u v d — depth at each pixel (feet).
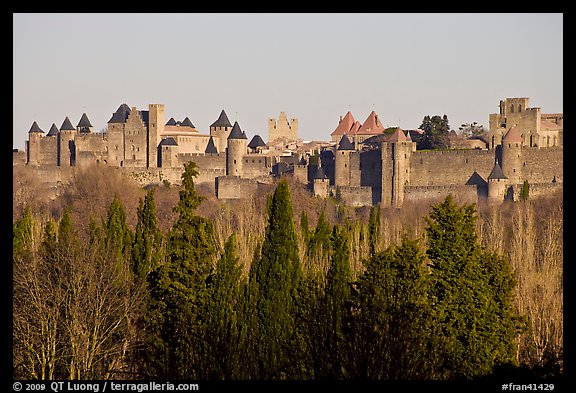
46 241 538.47
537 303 526.98
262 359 402.93
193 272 429.38
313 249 589.73
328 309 384.27
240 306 428.15
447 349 387.55
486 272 421.18
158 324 423.64
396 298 382.22
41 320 435.53
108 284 464.24
